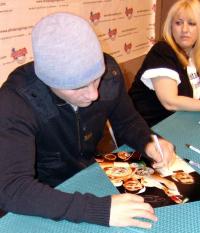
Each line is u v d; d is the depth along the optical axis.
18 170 0.79
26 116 0.88
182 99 1.48
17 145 0.82
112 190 0.86
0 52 1.61
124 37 2.53
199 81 1.68
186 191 0.85
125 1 2.43
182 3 1.60
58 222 0.75
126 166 0.97
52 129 1.00
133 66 2.74
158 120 1.66
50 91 0.94
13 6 1.61
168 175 0.93
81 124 1.05
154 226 0.73
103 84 1.08
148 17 2.77
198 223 0.75
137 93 1.71
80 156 1.12
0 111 0.85
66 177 1.14
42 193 0.76
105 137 1.75
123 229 0.73
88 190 0.86
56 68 0.76
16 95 0.90
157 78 1.56
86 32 0.77
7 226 0.74
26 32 1.71
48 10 1.80
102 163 0.99
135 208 0.76
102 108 1.10
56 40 0.75
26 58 1.75
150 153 1.02
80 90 0.82
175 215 0.77
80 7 2.02
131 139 1.11
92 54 0.77
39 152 1.06
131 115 1.18
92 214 0.74
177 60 1.60
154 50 1.63
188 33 1.60
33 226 0.74
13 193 0.76
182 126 1.26
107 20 2.29
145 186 0.88
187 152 1.06
